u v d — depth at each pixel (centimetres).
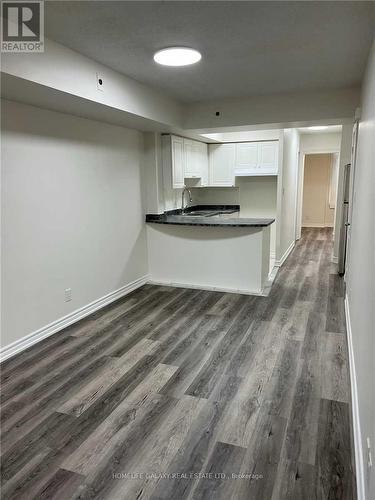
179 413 234
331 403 242
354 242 331
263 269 479
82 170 384
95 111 347
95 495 174
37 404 245
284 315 400
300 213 863
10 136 296
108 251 439
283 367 289
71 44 268
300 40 266
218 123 463
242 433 214
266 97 436
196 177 622
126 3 207
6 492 176
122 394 256
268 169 636
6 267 301
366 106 281
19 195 308
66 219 365
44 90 266
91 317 400
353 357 269
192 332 358
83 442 209
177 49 275
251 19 231
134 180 486
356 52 288
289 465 189
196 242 500
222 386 264
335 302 441
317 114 417
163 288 506
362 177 280
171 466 190
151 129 476
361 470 171
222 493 173
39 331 339
